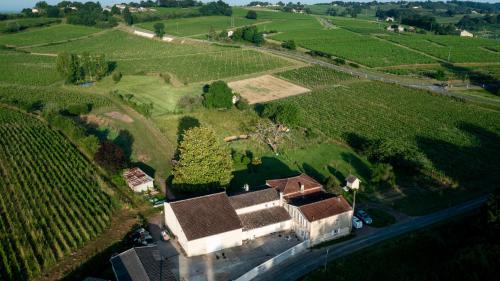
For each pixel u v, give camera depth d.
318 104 175.62
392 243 84.25
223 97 162.50
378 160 120.25
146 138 138.00
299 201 90.19
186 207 83.06
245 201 88.12
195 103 168.50
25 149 124.19
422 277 73.19
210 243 80.44
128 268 69.62
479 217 84.00
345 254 81.25
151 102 174.75
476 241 80.06
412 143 135.12
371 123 153.62
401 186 108.69
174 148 130.38
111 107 168.88
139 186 101.44
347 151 129.50
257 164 117.12
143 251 74.62
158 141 135.62
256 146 130.88
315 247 83.75
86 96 182.62
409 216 94.81
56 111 152.75
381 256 80.56
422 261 79.19
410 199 102.19
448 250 81.88
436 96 189.25
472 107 174.38
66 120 139.12
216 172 98.69
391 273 75.94
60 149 125.44
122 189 103.62
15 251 79.06
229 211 84.25
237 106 167.25
